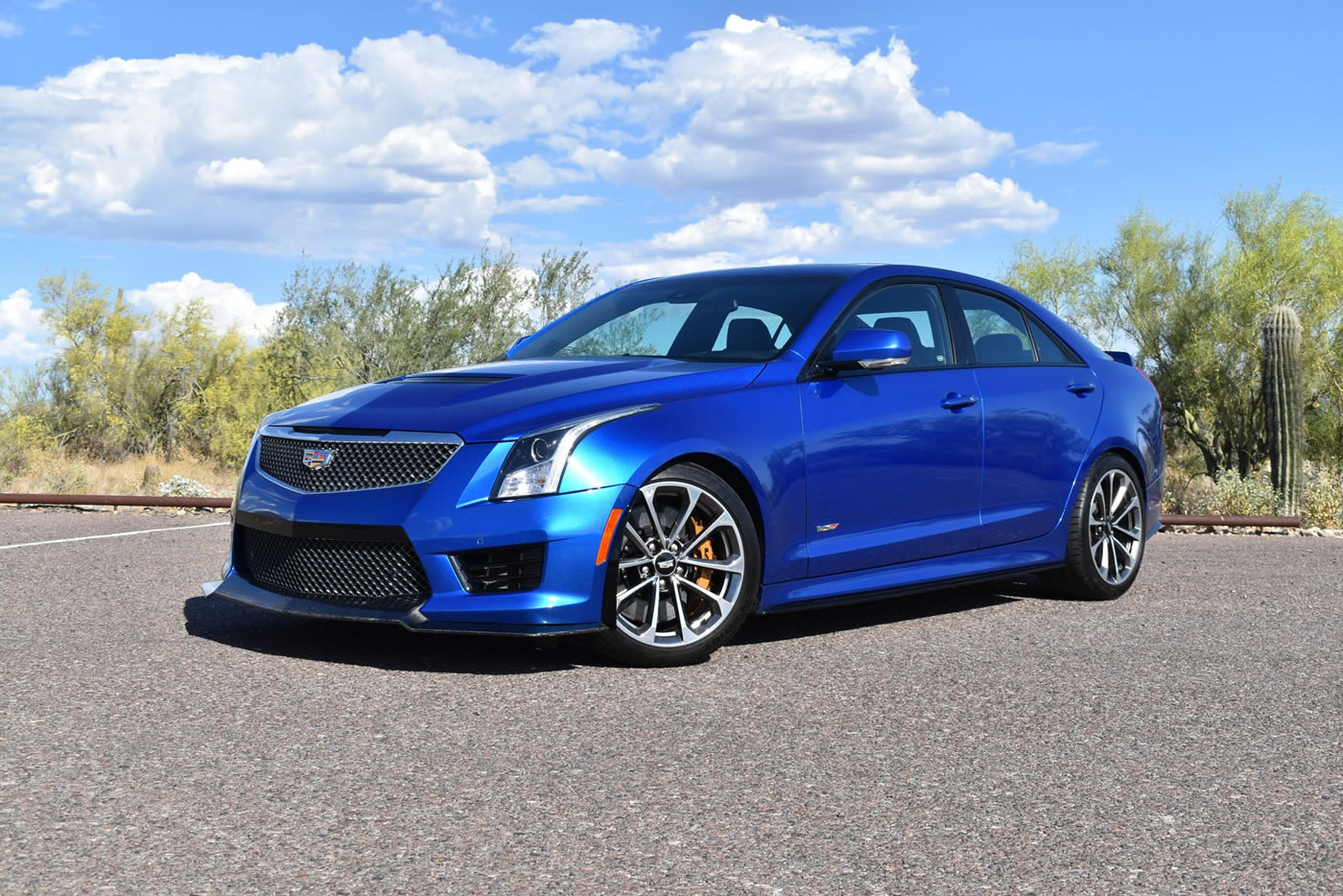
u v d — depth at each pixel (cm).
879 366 514
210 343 2272
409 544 412
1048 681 419
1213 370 2039
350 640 464
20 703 368
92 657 430
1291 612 567
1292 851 262
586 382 448
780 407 470
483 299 1777
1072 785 306
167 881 237
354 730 344
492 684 401
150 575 625
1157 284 2116
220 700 373
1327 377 2017
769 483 461
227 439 1997
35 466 1619
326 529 426
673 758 323
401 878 240
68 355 2202
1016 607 578
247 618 506
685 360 496
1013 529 562
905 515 514
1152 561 750
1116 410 620
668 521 441
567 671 421
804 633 504
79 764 310
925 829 272
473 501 407
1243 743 346
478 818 275
